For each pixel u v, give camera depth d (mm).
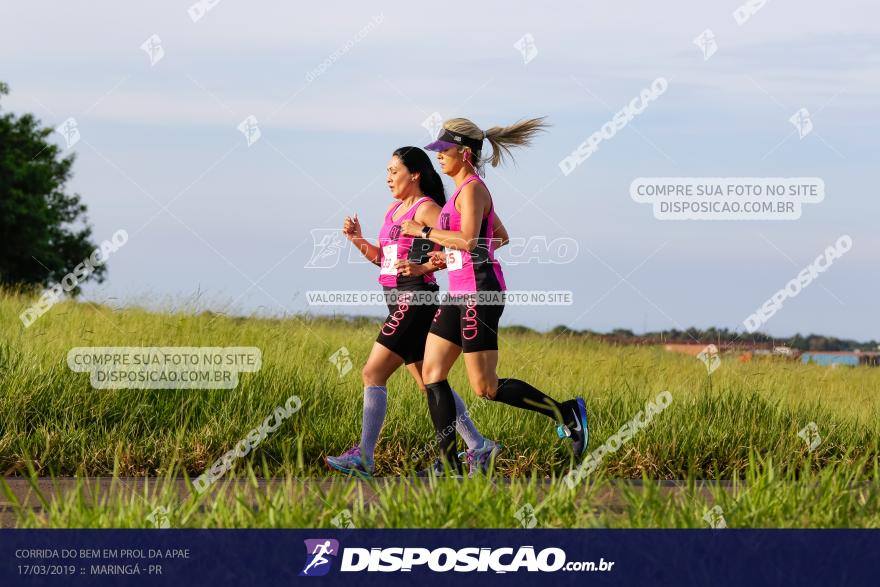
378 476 15352
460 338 14562
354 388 18109
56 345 19141
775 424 17344
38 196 93125
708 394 18469
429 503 10922
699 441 16359
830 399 19766
